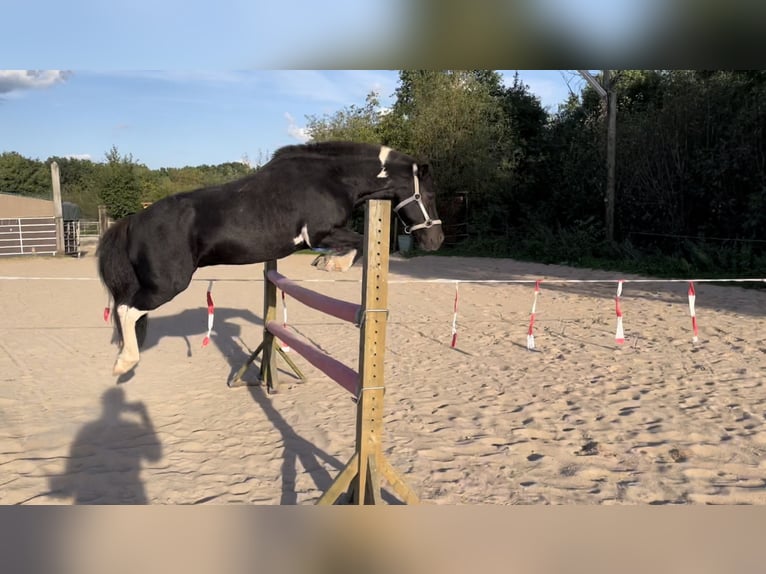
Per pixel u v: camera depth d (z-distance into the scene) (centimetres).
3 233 2359
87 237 3083
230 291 1319
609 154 1739
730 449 406
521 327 861
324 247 500
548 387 560
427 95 2528
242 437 453
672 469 378
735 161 1473
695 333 699
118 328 503
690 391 535
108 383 602
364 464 283
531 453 410
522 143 2528
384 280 274
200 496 352
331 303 344
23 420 487
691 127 1636
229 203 479
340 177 498
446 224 2480
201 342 805
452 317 962
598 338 766
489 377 604
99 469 392
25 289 1334
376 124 2850
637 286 1235
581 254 1750
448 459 400
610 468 382
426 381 596
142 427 475
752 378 569
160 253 478
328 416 502
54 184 2328
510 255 2039
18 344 775
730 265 1345
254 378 624
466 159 2384
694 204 1644
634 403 507
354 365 674
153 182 3919
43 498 348
